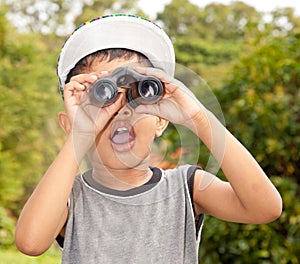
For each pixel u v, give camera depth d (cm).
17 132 1227
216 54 1795
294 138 562
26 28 1722
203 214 262
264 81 585
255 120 564
